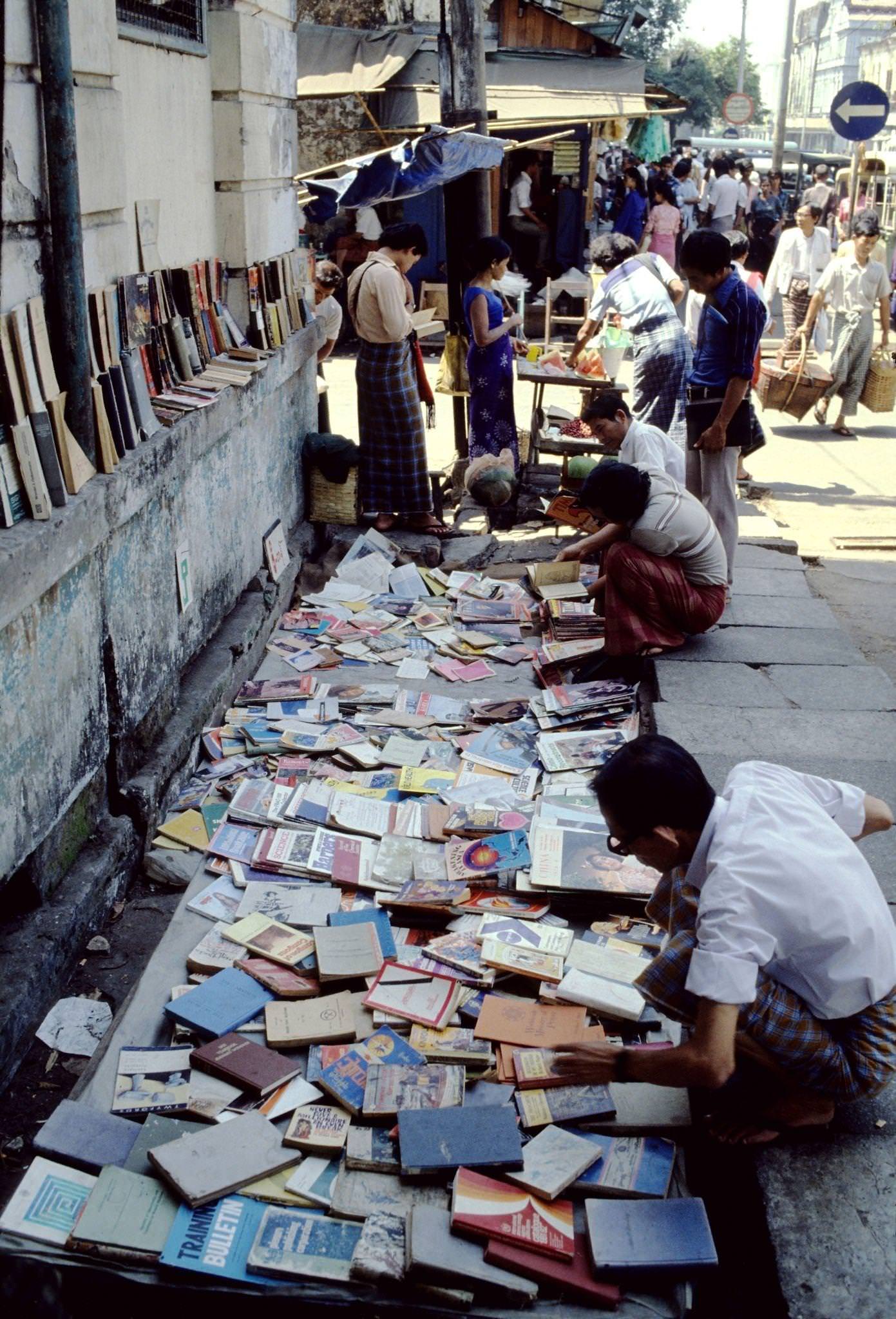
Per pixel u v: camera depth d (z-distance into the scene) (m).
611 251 7.49
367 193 8.08
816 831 2.35
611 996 3.08
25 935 3.28
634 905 3.48
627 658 5.26
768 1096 2.54
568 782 4.29
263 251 6.07
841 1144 2.56
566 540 7.29
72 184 3.39
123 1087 2.80
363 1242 2.37
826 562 7.28
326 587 6.43
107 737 3.82
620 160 28.03
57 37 3.27
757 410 11.50
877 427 10.85
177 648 4.57
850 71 61.19
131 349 4.12
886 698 4.82
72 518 3.27
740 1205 2.53
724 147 38.00
